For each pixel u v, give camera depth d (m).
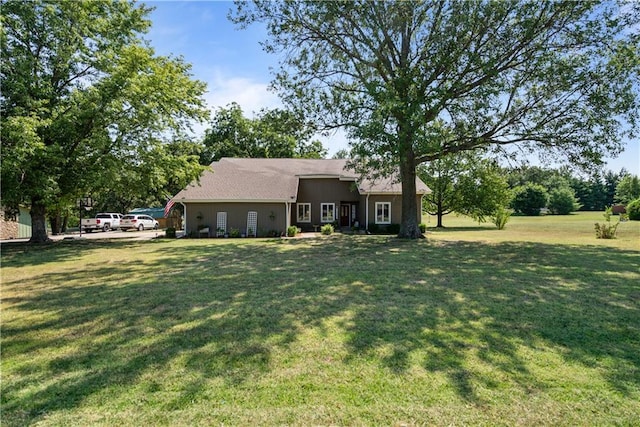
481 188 29.20
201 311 5.50
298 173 25.03
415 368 3.49
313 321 4.95
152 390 3.13
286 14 15.02
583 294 6.36
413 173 17.62
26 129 12.28
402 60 16.02
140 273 8.93
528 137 15.24
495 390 3.08
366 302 5.91
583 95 13.89
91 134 15.81
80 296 6.58
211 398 2.99
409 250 13.06
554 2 12.94
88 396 3.05
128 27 17.86
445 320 4.94
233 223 21.72
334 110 15.55
